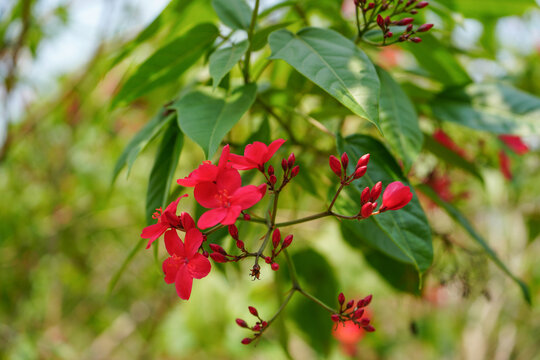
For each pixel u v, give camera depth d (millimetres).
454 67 321
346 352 709
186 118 251
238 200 225
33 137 637
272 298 487
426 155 362
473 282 369
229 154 232
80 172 674
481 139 392
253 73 320
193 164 521
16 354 573
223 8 287
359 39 272
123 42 518
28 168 671
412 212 252
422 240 246
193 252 226
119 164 293
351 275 477
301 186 327
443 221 431
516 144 390
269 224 246
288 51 242
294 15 323
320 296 371
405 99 280
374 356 847
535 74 522
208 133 243
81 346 900
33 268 682
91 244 767
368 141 274
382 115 271
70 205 692
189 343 665
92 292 854
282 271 368
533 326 737
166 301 731
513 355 745
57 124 639
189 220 232
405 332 840
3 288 661
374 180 263
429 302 598
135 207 677
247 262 474
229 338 545
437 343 819
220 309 489
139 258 807
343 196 264
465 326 660
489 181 510
